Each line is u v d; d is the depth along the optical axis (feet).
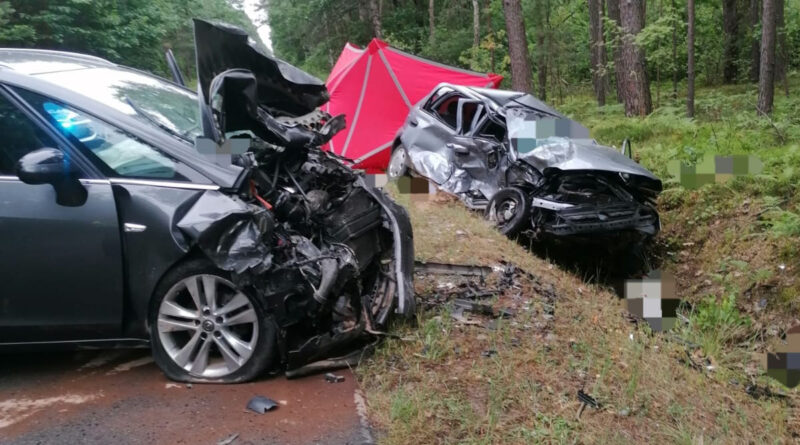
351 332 12.04
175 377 11.28
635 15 44.24
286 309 10.92
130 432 9.60
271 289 10.76
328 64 108.37
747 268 21.35
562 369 12.07
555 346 13.00
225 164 11.42
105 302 11.01
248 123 12.60
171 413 10.17
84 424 9.80
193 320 11.15
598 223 22.09
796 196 24.18
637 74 44.11
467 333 13.33
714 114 40.86
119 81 13.64
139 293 11.11
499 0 80.53
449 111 30.37
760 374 14.75
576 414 10.46
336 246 12.56
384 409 10.43
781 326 18.40
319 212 13.12
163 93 14.23
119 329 11.30
